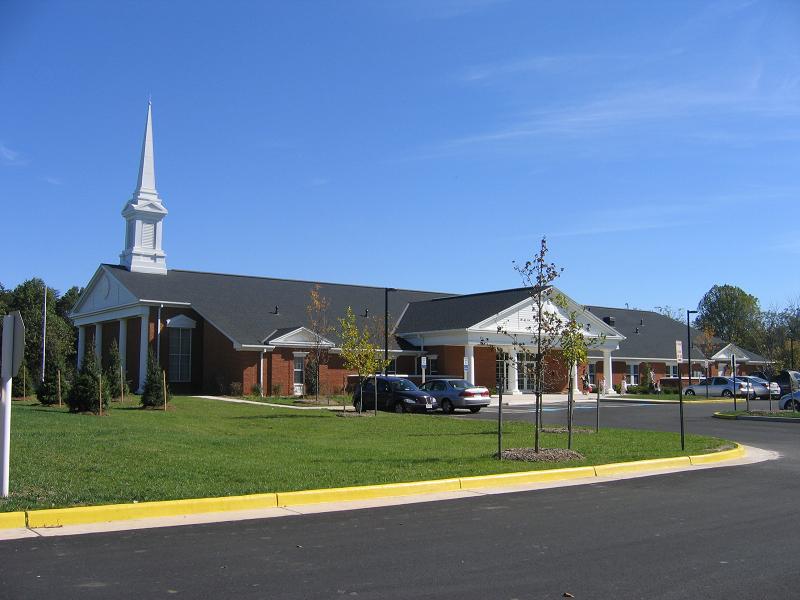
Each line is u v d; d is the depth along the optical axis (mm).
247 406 32219
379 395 32469
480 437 20250
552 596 6348
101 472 11805
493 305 45812
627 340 58094
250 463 13422
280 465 13297
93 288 47406
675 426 26078
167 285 43812
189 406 30812
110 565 7152
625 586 6645
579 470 13711
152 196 45250
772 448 19250
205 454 14555
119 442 15852
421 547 8031
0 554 7520
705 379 47875
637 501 11008
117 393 33812
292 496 10484
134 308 41812
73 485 10562
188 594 6281
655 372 58312
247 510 10039
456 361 45281
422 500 10984
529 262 18266
